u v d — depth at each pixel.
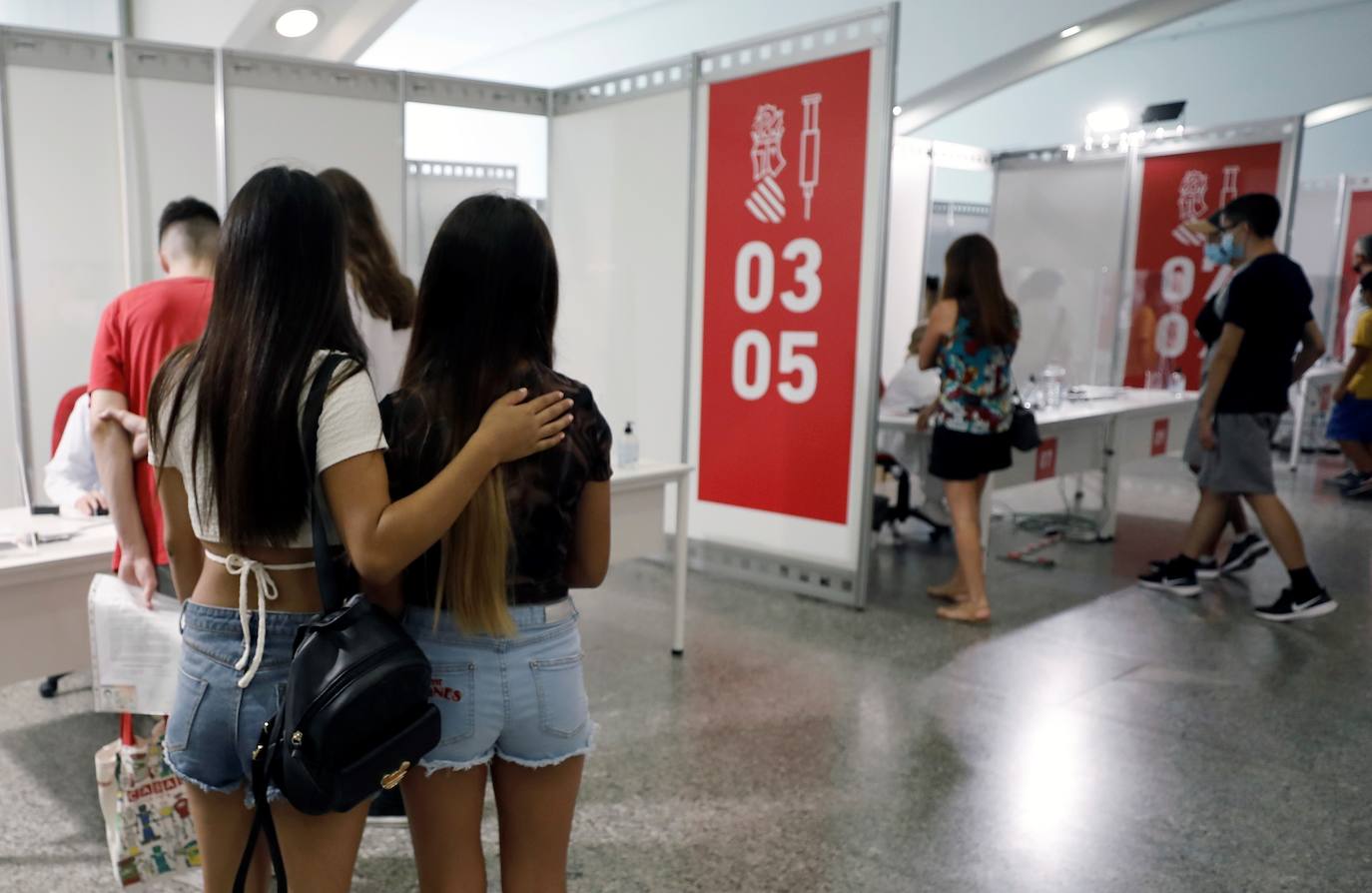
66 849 2.29
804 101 4.06
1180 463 8.15
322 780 1.21
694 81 4.43
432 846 1.44
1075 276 6.49
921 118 7.74
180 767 1.39
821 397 4.18
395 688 1.23
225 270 1.29
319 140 4.31
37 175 3.72
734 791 2.64
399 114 4.52
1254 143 6.53
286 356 1.27
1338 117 8.88
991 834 2.44
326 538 1.30
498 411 1.29
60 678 3.29
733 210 4.37
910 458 5.02
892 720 3.11
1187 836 2.45
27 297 3.76
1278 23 8.98
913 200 7.36
